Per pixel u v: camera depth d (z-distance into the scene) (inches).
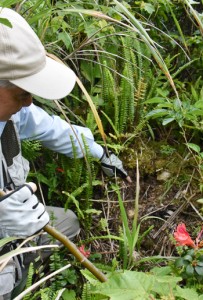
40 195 85.7
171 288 56.4
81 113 90.9
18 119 68.9
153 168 90.0
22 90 59.0
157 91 89.0
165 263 79.3
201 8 106.8
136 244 79.2
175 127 94.9
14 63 56.1
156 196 87.5
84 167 83.1
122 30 94.4
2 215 58.5
